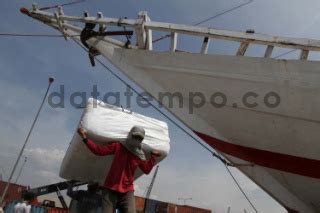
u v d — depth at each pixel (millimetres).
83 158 7199
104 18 6891
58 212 11461
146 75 6660
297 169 6309
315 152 6012
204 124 6617
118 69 6848
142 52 6656
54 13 7277
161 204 21266
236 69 5965
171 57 6418
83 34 7102
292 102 5723
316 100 5551
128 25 6688
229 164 6914
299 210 6730
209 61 6137
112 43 6980
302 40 5797
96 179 8414
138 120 6258
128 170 4836
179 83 6441
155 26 6555
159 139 6285
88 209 8383
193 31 6367
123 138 5910
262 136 6266
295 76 5613
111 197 4695
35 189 11883
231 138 6566
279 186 6680
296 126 5891
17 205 8875
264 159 6516
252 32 6102
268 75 5777
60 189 11852
